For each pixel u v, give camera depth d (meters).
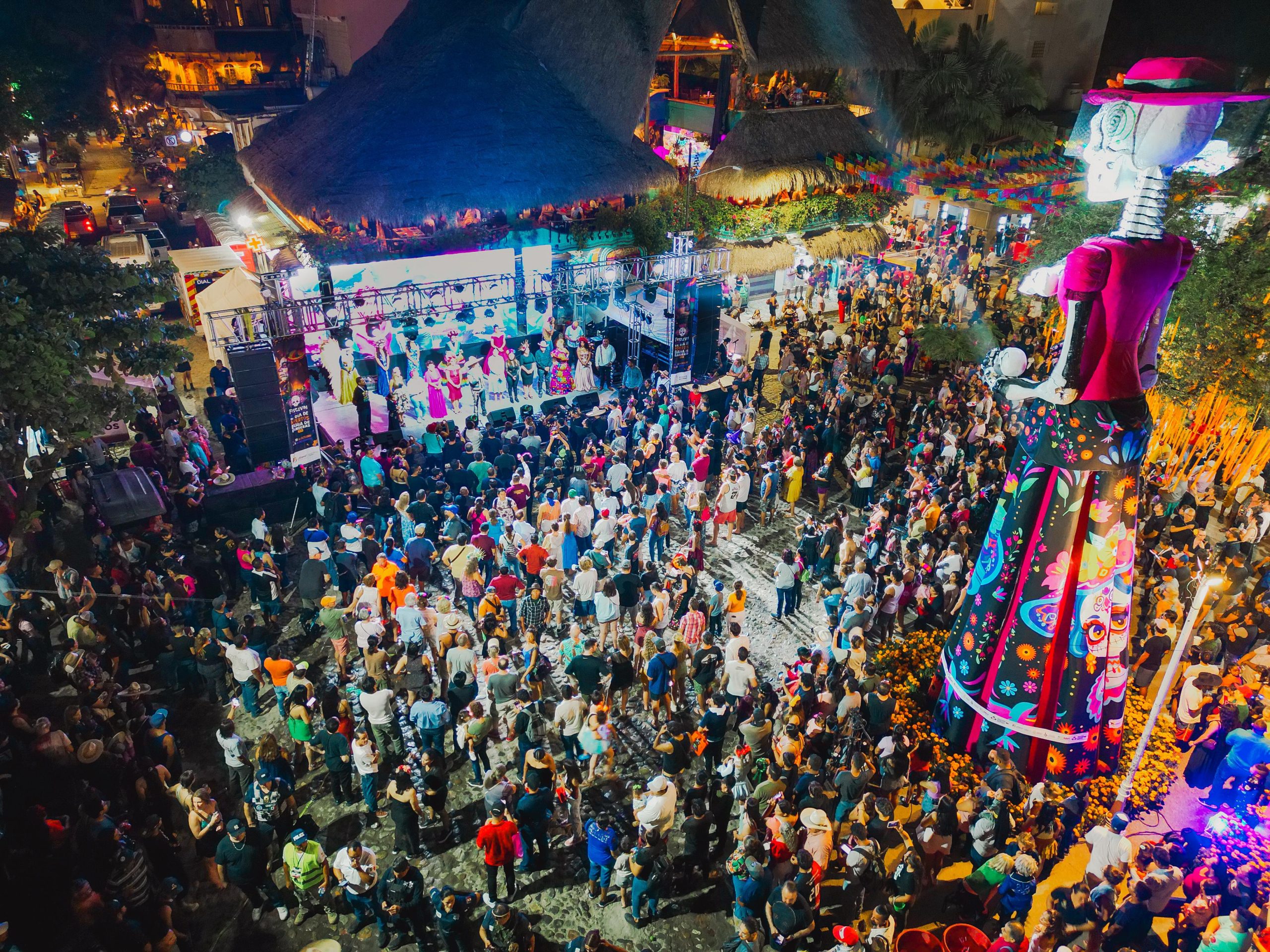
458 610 14.73
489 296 21.77
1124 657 10.80
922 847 9.16
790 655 13.78
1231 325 17.58
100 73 48.19
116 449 20.31
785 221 29.25
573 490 15.64
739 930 8.08
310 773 11.49
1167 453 17.67
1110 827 9.70
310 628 14.11
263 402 17.89
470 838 10.52
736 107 29.02
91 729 10.13
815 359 24.84
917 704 12.81
